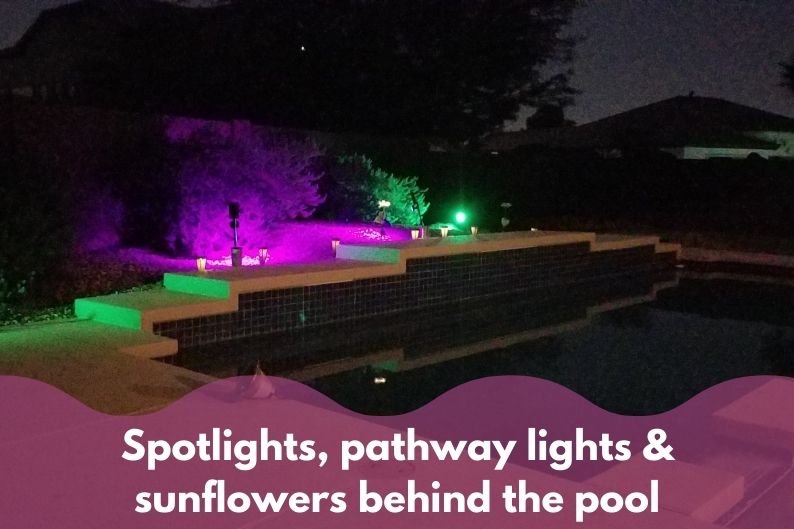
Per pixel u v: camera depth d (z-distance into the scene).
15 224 6.43
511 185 18.17
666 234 16.28
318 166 11.98
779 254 13.15
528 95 22.41
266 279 6.96
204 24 17.98
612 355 6.70
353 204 12.10
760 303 9.90
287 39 18.81
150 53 17.12
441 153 17.03
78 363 4.94
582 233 11.49
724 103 23.83
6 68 16.25
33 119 8.12
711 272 13.12
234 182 8.84
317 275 7.46
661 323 8.41
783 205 17.58
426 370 6.15
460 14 20.66
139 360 5.05
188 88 17.56
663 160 18.64
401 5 20.03
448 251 9.09
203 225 8.59
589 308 9.42
